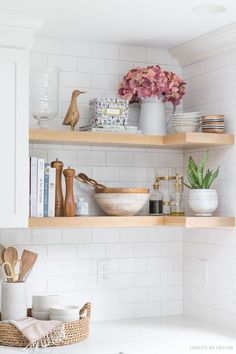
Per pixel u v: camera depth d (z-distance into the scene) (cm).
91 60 442
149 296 455
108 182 446
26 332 367
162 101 439
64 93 435
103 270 443
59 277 432
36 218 390
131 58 452
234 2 362
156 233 459
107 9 375
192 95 457
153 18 391
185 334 405
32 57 429
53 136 398
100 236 443
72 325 378
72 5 368
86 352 362
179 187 435
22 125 380
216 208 433
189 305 458
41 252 428
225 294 424
